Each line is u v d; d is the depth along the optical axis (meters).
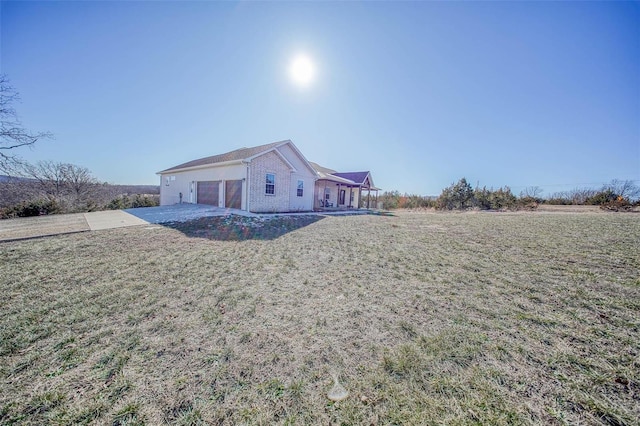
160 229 7.76
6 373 1.79
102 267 4.21
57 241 6.05
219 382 1.71
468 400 1.54
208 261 4.62
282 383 1.71
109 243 5.89
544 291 3.25
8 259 4.59
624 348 2.04
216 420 1.43
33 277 3.72
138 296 3.12
